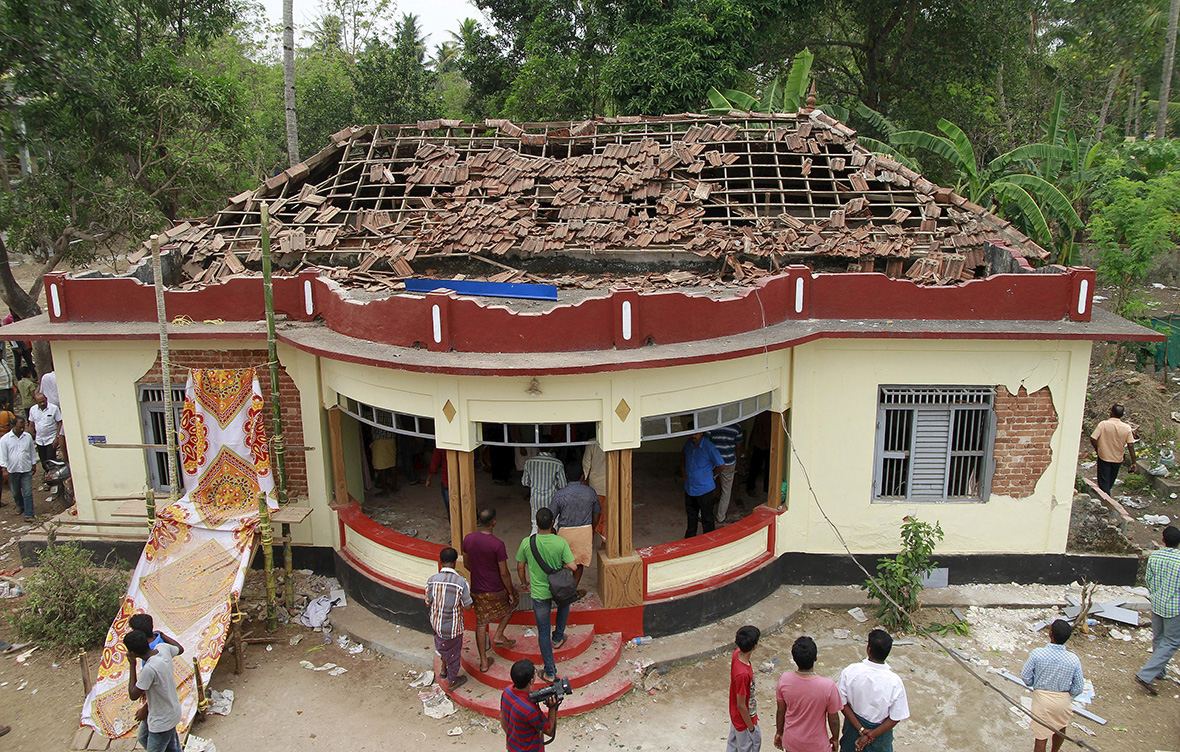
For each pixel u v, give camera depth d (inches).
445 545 389.7
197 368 412.8
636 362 313.4
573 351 331.6
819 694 234.1
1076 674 270.2
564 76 991.0
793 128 564.7
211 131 768.9
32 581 389.4
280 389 409.7
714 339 352.5
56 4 578.2
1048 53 1435.8
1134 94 1406.3
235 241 496.7
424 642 360.2
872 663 239.9
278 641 370.9
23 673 349.1
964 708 320.5
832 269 460.1
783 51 1099.9
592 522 332.2
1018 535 406.6
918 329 370.0
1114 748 297.9
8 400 646.5
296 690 334.3
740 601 381.7
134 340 396.5
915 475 404.2
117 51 671.8
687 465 386.3
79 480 431.5
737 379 362.3
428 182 534.9
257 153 958.4
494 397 331.6
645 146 550.6
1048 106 1321.4
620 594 350.0
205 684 315.0
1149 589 327.6
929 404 394.9
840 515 405.7
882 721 237.3
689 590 363.9
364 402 367.2
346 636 373.4
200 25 876.6
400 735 305.4
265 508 360.5
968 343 383.2
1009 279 382.6
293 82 780.0
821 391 391.9
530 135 576.7
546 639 310.8
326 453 412.2
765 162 548.1
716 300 350.9
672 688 333.4
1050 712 272.5
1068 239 797.9
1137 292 829.2
